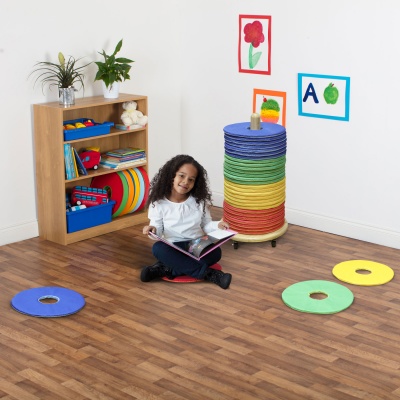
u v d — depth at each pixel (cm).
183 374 353
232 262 482
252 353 372
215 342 382
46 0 505
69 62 510
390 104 490
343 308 416
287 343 381
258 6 535
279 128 493
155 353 372
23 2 494
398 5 474
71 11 520
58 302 423
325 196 534
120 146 563
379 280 452
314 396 336
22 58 500
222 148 581
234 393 338
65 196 511
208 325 400
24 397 335
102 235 530
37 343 381
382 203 509
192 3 571
